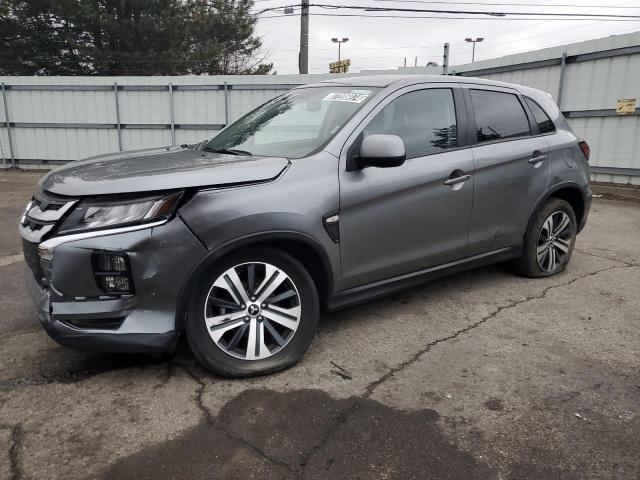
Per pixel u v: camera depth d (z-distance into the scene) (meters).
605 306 4.32
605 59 9.55
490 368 3.30
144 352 2.84
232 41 30.28
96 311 2.75
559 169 4.75
